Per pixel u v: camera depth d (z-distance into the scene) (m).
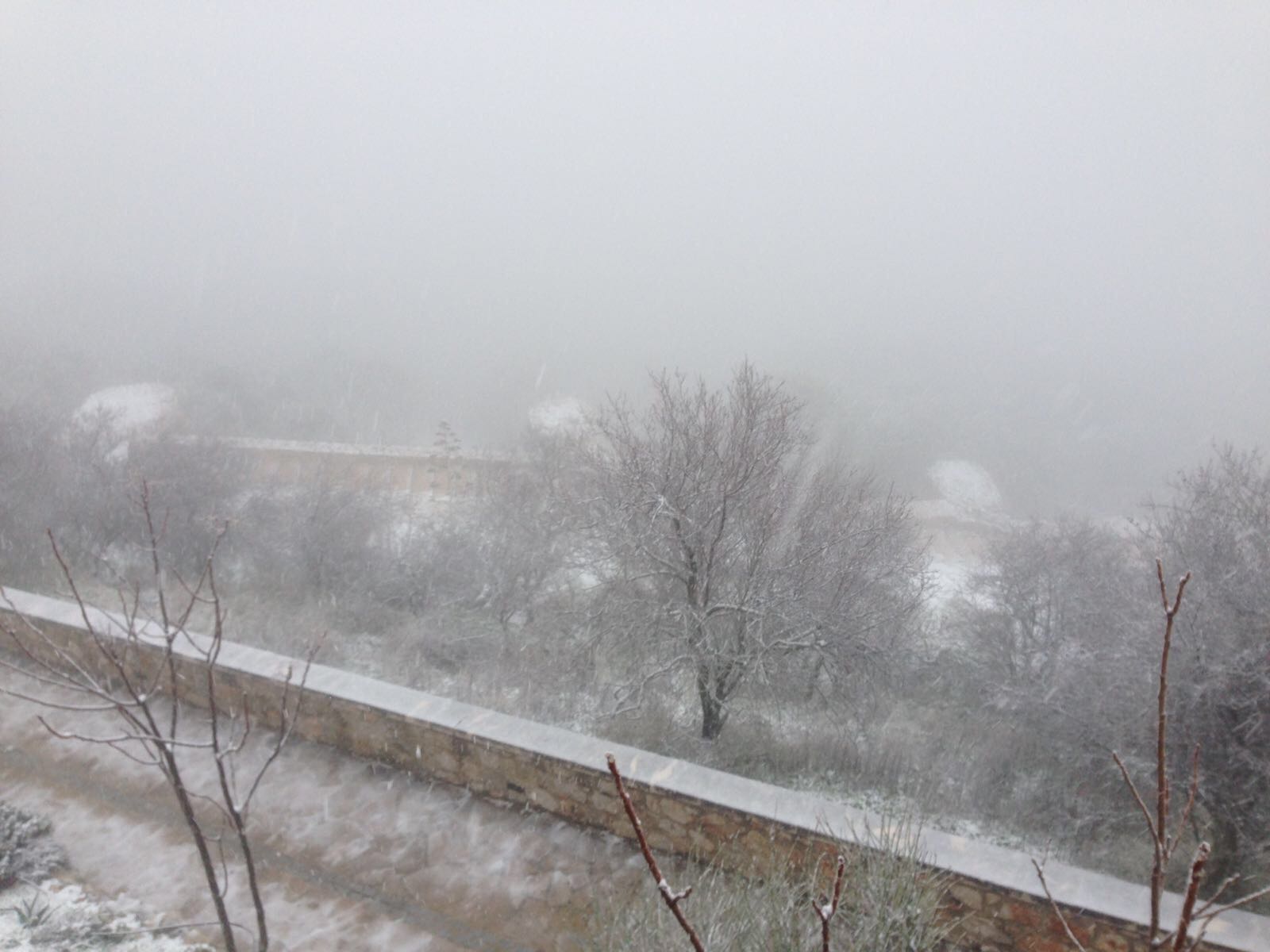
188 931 5.53
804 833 5.88
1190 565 10.57
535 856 6.43
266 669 7.97
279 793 7.07
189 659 8.27
